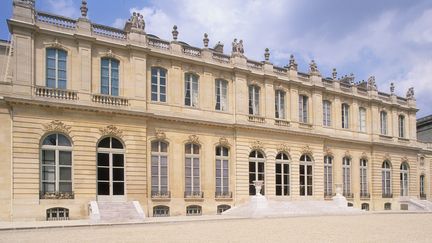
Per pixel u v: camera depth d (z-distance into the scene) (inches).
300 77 1684.3
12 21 1091.3
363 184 1884.8
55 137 1138.0
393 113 2037.4
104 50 1240.2
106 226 945.5
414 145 2111.2
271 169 1541.6
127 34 1283.2
